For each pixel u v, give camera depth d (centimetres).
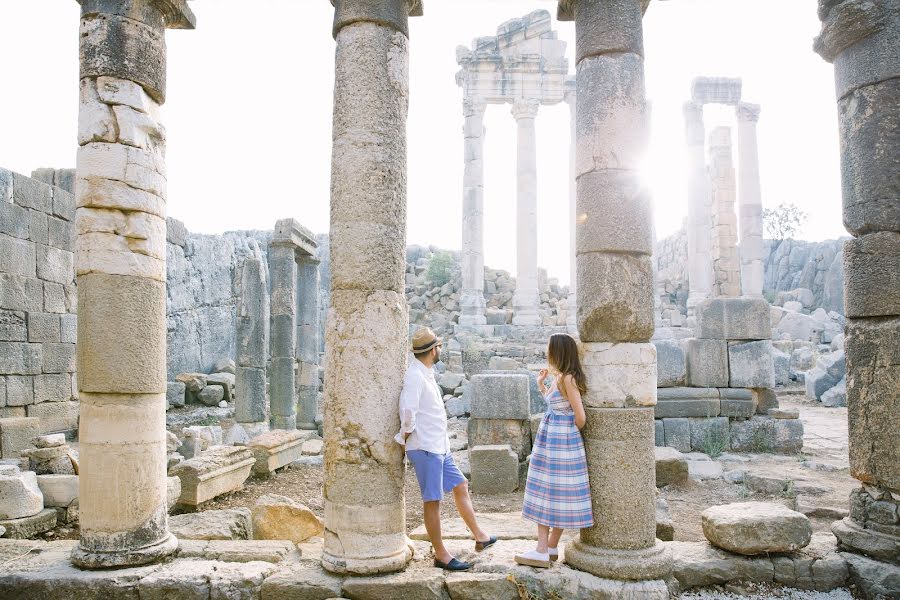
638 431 495
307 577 484
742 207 2567
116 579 484
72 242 1323
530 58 2577
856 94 554
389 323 495
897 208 530
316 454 1212
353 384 488
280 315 1424
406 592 465
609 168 501
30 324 1198
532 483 509
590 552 493
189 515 638
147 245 533
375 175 495
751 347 1198
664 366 1206
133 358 517
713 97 2619
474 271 2469
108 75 524
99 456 509
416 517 791
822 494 843
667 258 3341
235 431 1216
